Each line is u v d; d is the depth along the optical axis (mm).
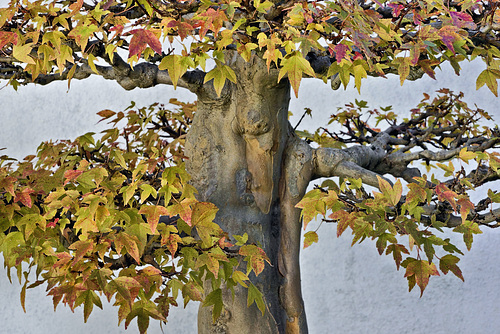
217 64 1864
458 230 2100
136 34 1559
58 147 2652
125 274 1838
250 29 1875
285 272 2729
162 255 2262
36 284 2084
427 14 1979
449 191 2059
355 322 5680
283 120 2668
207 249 1959
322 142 3529
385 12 2336
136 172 1952
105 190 1952
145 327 1859
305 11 1709
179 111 3238
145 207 1852
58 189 2016
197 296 1975
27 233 2035
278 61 2402
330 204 2041
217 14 1676
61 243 2270
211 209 1953
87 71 2678
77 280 1876
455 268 1955
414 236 1899
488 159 2291
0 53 2316
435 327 5520
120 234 1797
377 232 1905
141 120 2988
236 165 2652
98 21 1848
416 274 1937
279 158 2721
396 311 5633
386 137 3229
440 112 3320
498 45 2070
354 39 1655
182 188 1930
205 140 2664
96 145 2846
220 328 2586
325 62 2264
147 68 2586
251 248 2043
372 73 2158
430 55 1945
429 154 2852
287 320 2732
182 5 1870
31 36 1891
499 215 2502
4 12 1996
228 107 2637
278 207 2775
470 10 2076
